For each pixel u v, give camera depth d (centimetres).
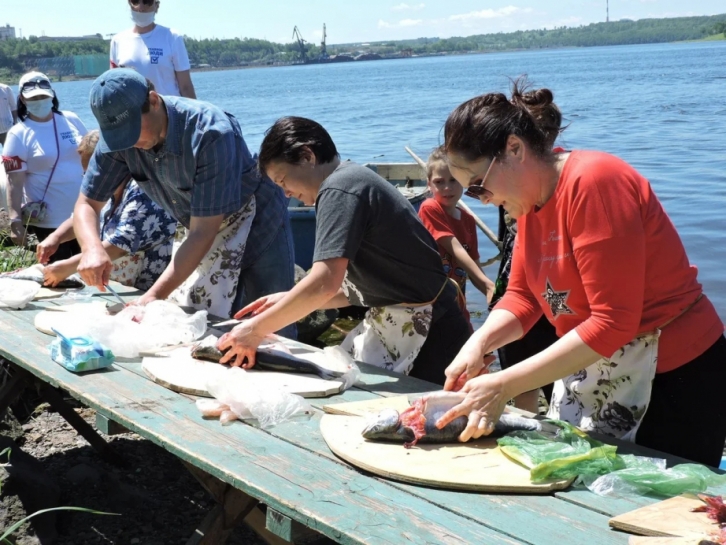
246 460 241
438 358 354
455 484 220
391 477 227
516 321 284
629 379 262
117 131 363
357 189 317
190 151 382
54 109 711
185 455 249
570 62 11344
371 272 337
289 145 333
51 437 480
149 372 318
